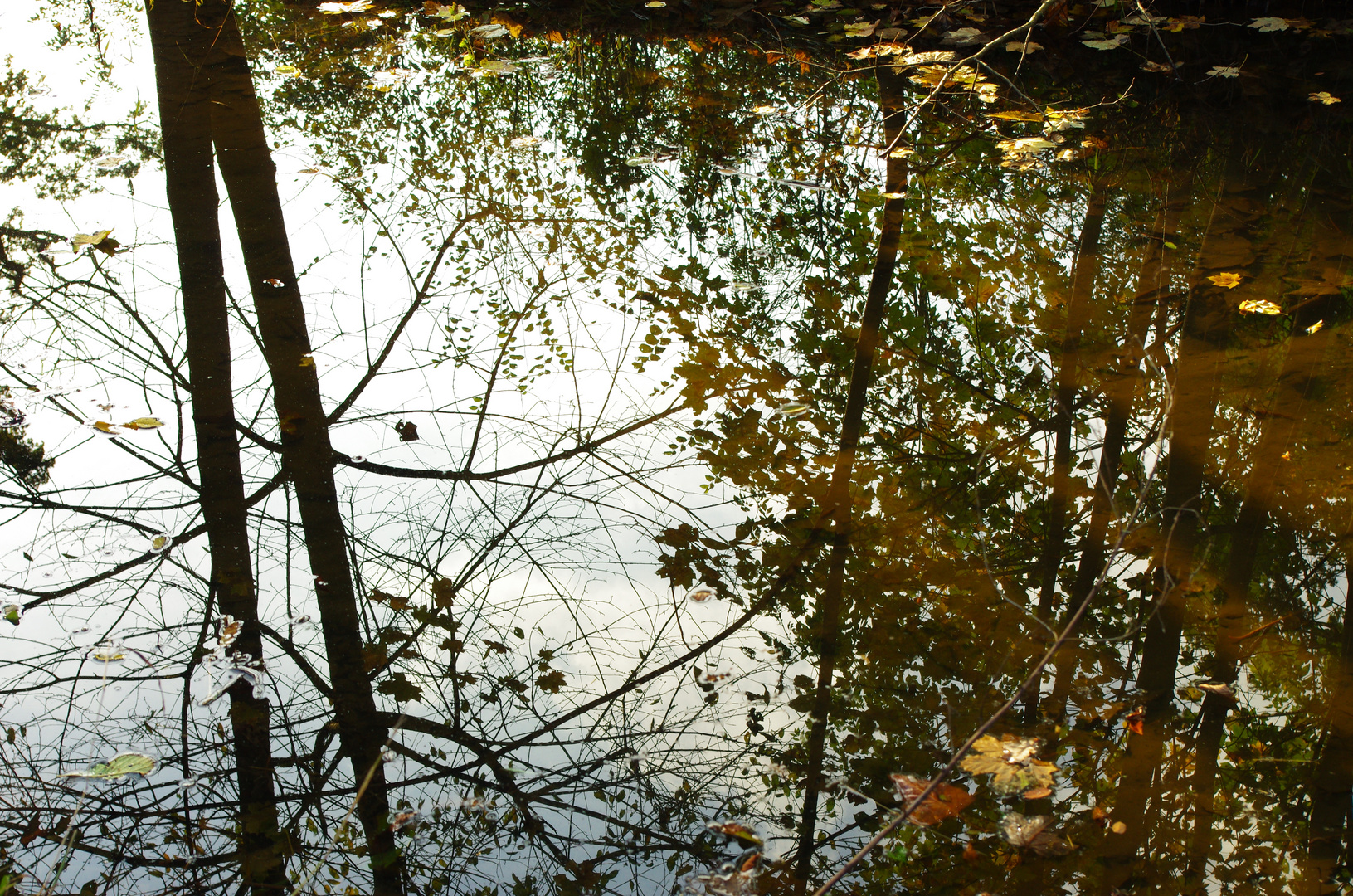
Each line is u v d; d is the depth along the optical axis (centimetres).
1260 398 358
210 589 294
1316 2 532
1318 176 475
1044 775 205
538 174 639
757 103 681
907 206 527
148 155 566
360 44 740
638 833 223
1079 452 379
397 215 578
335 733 251
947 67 570
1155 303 426
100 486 330
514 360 439
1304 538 314
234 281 434
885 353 439
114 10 698
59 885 202
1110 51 574
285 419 370
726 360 441
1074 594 310
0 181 515
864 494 360
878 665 278
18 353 379
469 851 217
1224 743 247
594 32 727
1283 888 208
